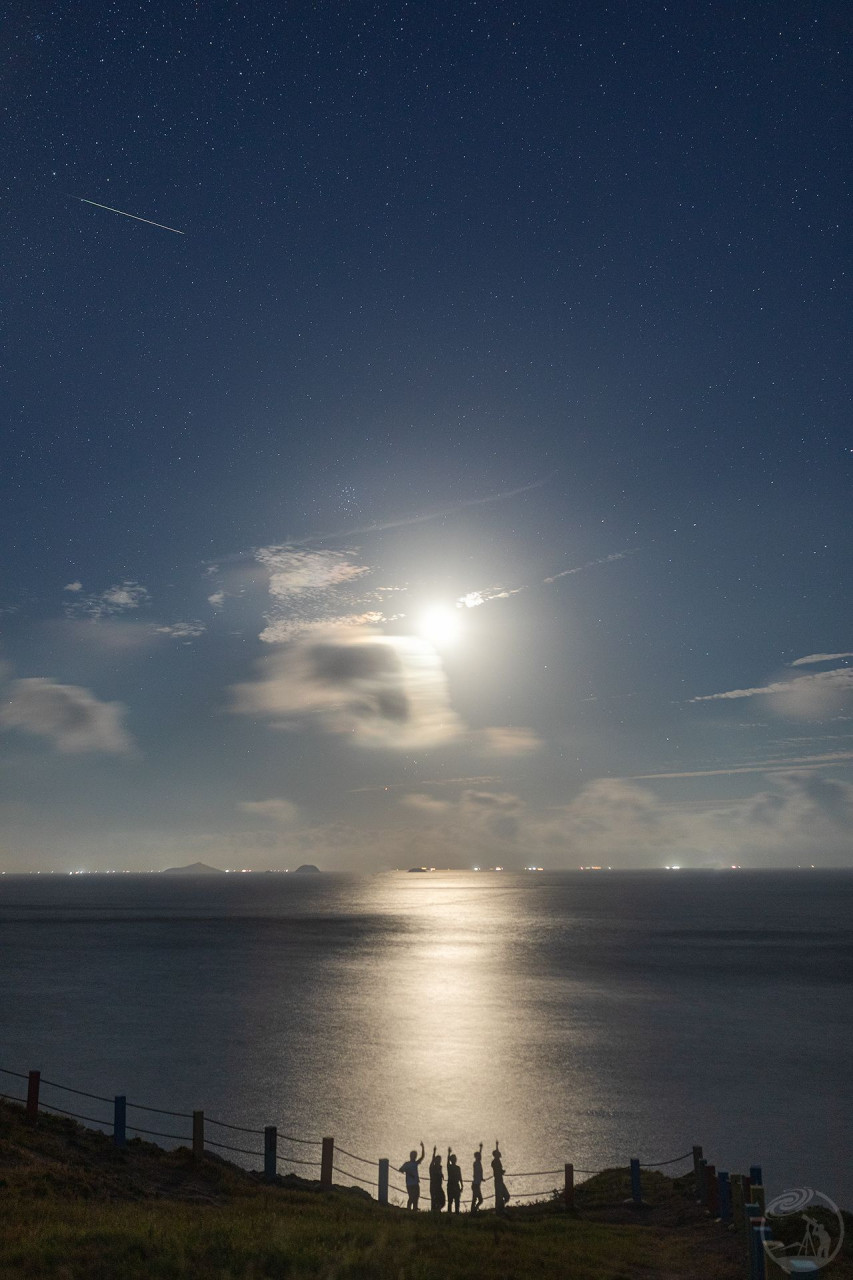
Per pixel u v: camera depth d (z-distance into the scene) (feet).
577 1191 90.38
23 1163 63.77
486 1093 161.68
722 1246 62.49
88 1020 240.12
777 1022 241.55
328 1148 80.89
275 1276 44.32
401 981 332.19
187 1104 152.97
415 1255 51.75
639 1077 175.22
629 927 635.66
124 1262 43.45
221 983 325.01
